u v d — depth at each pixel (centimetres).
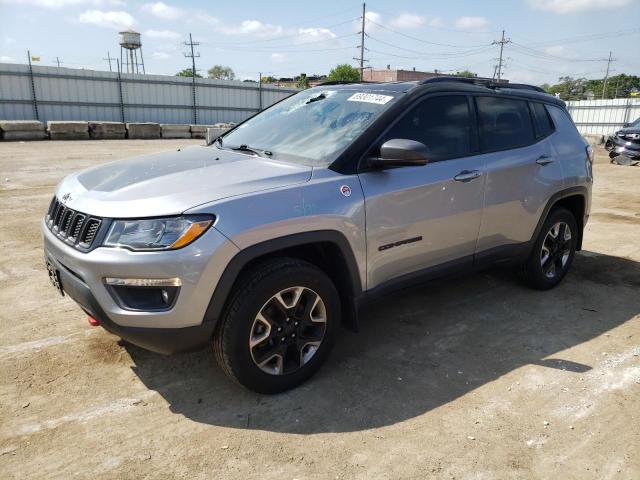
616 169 1478
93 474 234
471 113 380
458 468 241
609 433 268
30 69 2758
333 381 312
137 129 2391
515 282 483
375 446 255
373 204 309
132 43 5538
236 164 315
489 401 295
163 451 250
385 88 362
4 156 1447
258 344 282
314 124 356
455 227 361
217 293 259
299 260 290
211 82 3412
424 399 295
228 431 265
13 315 392
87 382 306
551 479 235
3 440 254
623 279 503
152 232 250
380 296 332
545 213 430
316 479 232
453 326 389
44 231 312
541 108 444
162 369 321
